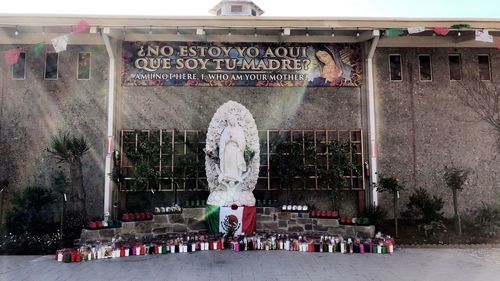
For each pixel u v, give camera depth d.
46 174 11.89
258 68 12.51
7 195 11.79
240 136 10.50
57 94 12.27
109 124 11.88
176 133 12.09
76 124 12.17
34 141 12.04
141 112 12.28
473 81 12.74
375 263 7.83
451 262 7.95
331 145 11.44
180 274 6.97
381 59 12.79
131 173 11.84
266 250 9.09
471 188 12.27
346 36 12.43
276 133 12.25
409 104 12.62
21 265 7.75
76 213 11.34
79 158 10.89
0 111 12.12
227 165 10.34
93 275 6.93
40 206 10.62
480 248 9.41
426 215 10.66
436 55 12.87
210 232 10.26
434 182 12.30
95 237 9.13
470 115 12.60
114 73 12.20
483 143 12.50
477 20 11.33
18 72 12.35
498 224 10.36
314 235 9.96
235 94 12.46
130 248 8.61
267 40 12.51
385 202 12.10
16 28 11.24
